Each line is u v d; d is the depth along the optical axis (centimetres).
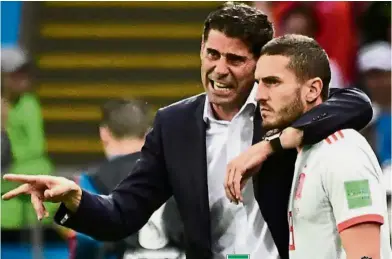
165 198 1419
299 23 2992
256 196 1319
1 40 3481
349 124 1235
